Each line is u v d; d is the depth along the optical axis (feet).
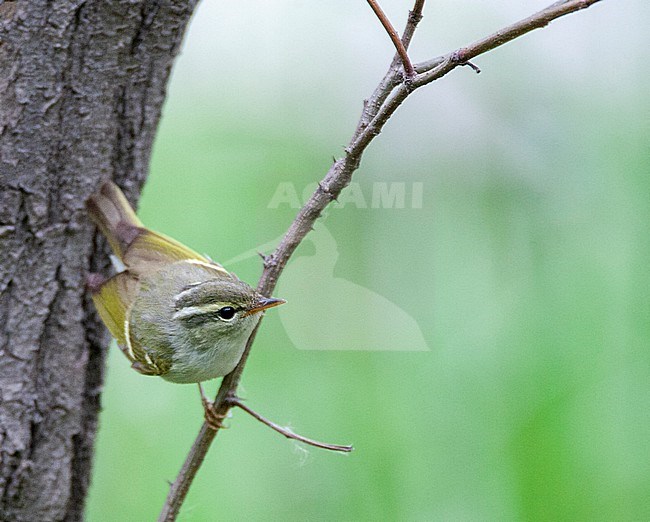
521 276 35.76
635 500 32.68
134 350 27.71
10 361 25.57
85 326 26.81
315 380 36.17
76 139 25.40
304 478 35.94
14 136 24.75
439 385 34.83
